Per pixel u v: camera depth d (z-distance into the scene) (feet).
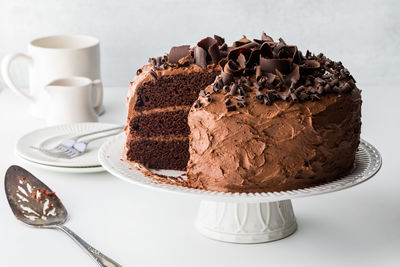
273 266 6.30
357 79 13.82
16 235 6.94
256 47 7.31
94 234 6.95
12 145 9.48
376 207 7.64
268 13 13.35
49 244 6.75
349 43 13.56
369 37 13.51
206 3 13.29
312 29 13.46
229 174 6.41
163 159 8.07
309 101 6.57
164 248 6.66
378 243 6.77
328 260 6.41
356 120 6.91
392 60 13.65
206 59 7.92
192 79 7.87
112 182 8.33
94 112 10.32
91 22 13.39
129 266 6.27
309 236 6.95
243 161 6.40
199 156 6.55
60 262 6.38
